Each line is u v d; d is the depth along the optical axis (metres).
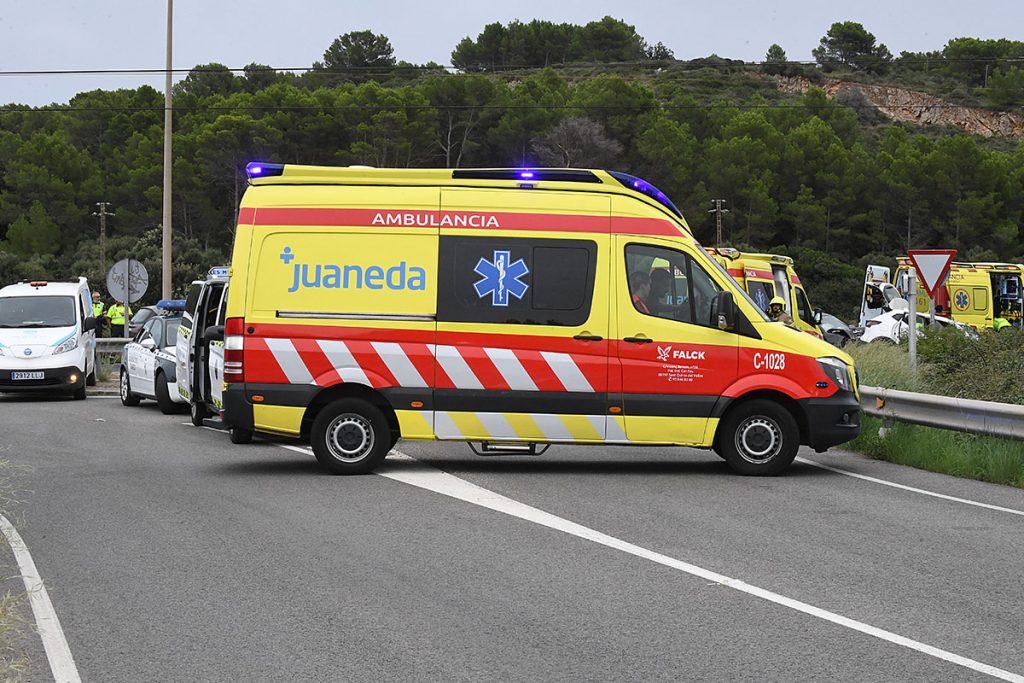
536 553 8.31
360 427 11.91
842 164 92.81
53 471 12.30
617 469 12.54
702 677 5.70
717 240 79.50
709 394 12.01
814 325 23.80
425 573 7.73
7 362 22.70
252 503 10.29
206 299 15.52
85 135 104.94
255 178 11.95
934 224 90.56
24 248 85.75
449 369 11.84
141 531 9.09
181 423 17.83
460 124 93.62
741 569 7.90
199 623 6.59
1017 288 38.66
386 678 5.65
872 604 7.06
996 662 5.98
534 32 173.12
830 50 161.00
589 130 88.62
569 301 11.91
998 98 146.38
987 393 16.28
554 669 5.79
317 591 7.28
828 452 14.59
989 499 11.02
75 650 6.10
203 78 115.75
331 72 111.75
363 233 11.85
